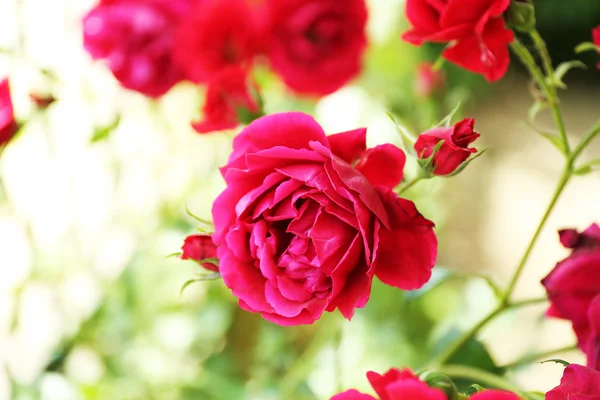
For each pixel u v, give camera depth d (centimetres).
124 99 72
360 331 74
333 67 65
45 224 77
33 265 75
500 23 49
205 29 60
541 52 50
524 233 131
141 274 81
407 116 101
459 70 138
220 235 46
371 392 70
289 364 81
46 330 79
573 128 159
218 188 83
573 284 49
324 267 44
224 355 83
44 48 69
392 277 46
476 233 130
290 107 86
